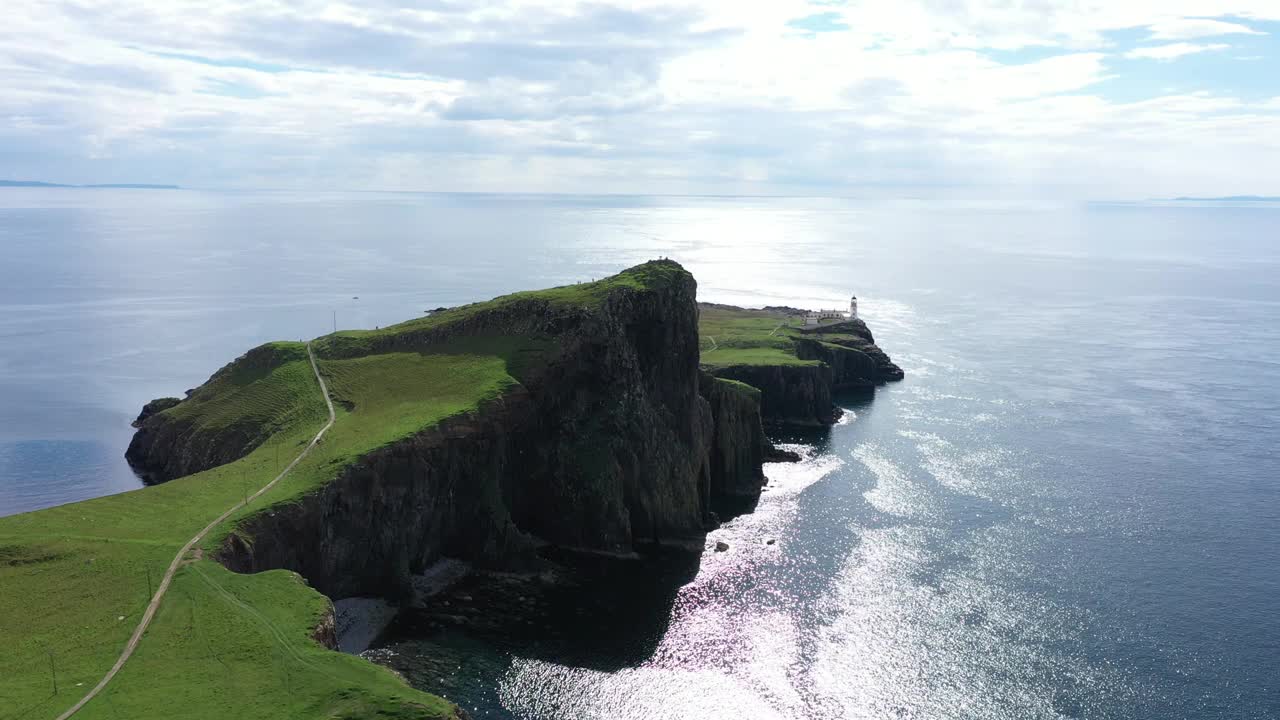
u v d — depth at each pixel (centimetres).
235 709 5656
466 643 8294
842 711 7362
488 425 10662
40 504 11988
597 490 10744
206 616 6662
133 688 5769
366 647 8175
